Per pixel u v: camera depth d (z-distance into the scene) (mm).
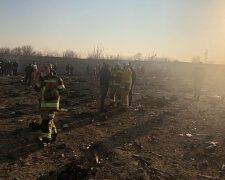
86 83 22328
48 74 5625
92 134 6641
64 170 4355
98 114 9148
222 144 6008
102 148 5531
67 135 6508
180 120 8547
